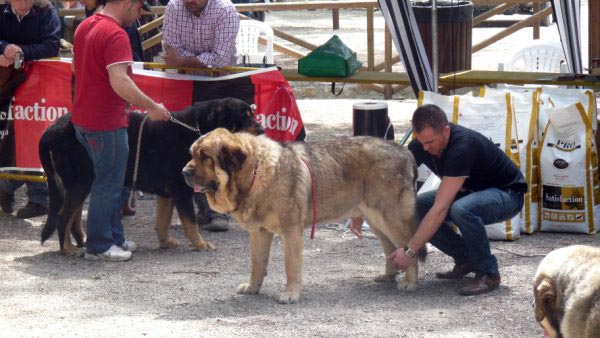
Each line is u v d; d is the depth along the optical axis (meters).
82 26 7.48
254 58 11.88
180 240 8.61
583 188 8.38
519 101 8.42
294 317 6.23
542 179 8.50
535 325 6.04
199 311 6.41
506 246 8.11
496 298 6.64
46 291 6.96
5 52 8.88
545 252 7.89
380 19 24.31
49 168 7.97
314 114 14.62
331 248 8.18
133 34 10.08
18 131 9.31
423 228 6.52
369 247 8.20
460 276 7.13
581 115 8.31
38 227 9.09
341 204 6.77
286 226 6.48
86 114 7.48
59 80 9.14
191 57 9.19
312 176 6.54
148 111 7.44
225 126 7.89
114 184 7.72
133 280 7.25
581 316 4.28
